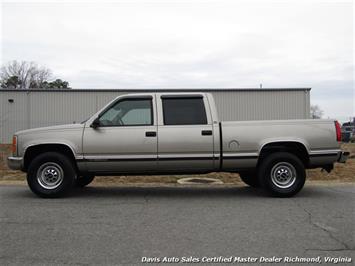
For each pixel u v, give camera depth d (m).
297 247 4.71
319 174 13.02
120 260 4.29
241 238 5.09
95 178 11.81
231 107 34.38
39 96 34.41
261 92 34.53
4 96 34.34
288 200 7.75
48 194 7.90
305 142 7.96
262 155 8.19
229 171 8.16
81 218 6.21
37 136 7.89
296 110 34.75
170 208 7.00
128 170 7.98
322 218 6.19
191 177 12.15
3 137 34.34
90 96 34.19
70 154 8.12
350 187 9.62
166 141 7.87
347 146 27.97
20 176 12.53
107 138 7.85
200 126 7.94
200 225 5.76
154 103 8.02
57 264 4.18
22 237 5.16
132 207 7.09
